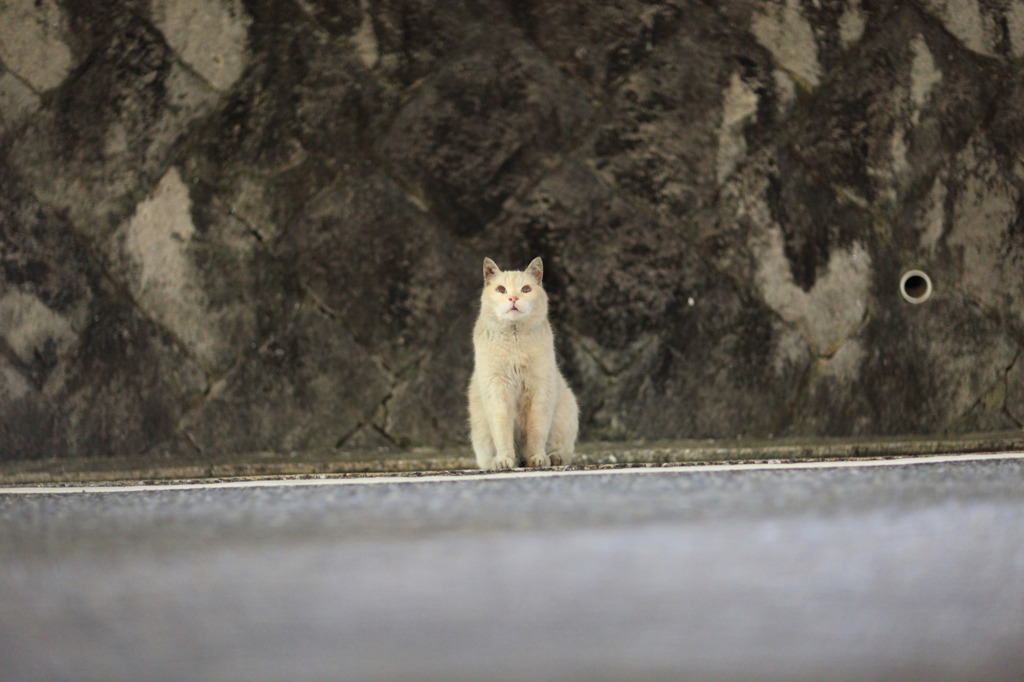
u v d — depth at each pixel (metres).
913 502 6.50
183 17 16.31
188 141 16.27
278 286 16.31
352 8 16.44
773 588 4.36
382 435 16.45
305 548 5.30
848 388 17.03
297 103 16.36
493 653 3.49
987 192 17.39
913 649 3.58
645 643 3.61
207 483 10.15
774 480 8.22
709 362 16.81
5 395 16.14
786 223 16.88
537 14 16.69
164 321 16.19
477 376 13.20
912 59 17.22
